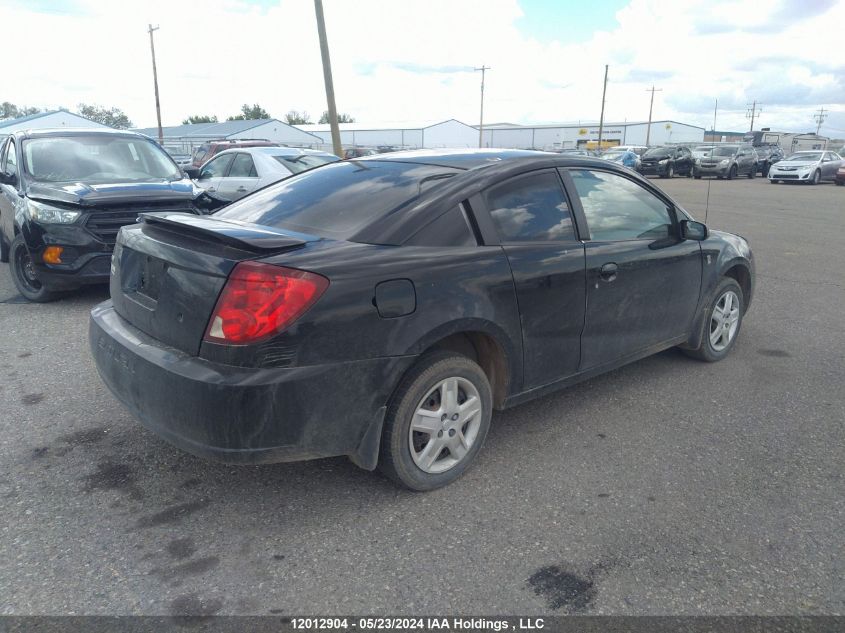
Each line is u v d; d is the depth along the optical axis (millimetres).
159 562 2688
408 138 74250
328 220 3271
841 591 2566
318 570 2656
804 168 28219
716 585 2592
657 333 4387
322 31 15680
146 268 3137
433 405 3186
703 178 33875
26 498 3121
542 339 3537
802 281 8188
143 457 3514
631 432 3902
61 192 6195
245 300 2629
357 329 2773
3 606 2424
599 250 3785
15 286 7285
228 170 10602
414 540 2852
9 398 4230
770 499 3199
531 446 3721
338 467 3451
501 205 3428
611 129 84562
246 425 2623
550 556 2758
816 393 4512
